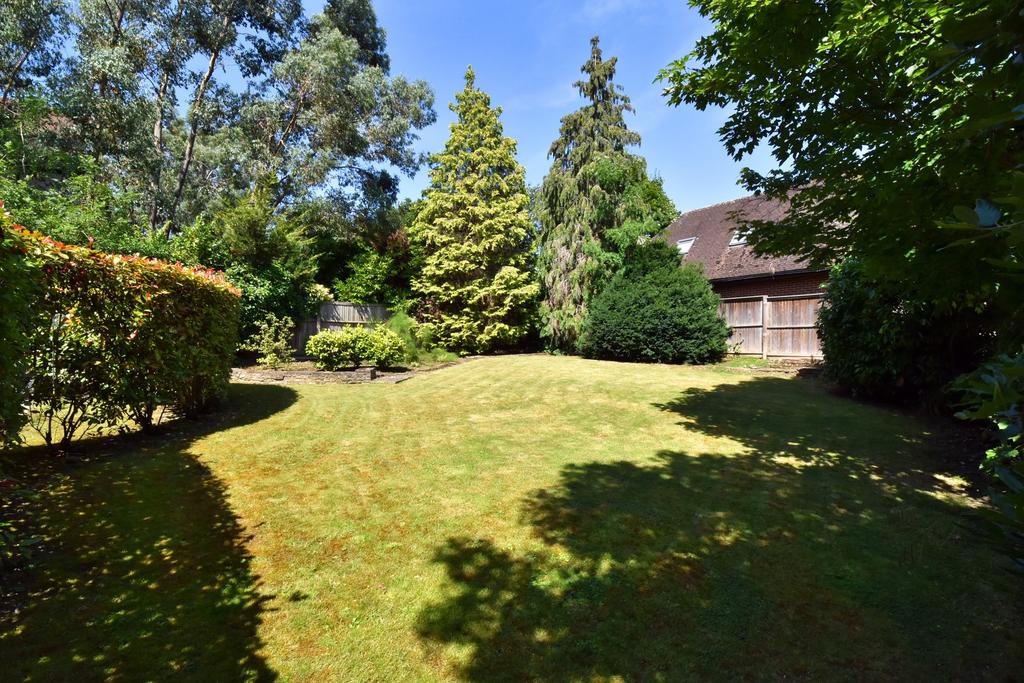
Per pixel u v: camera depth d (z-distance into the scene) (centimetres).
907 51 294
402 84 2531
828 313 843
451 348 1906
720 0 437
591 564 304
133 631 232
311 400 840
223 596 264
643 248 1514
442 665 220
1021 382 113
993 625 251
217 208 1900
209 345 657
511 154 1950
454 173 1947
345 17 2559
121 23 1891
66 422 476
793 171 486
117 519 339
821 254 483
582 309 1627
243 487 415
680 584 284
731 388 924
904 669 221
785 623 252
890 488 432
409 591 274
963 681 214
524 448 548
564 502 394
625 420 691
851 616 258
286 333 1370
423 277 1980
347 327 1260
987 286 270
